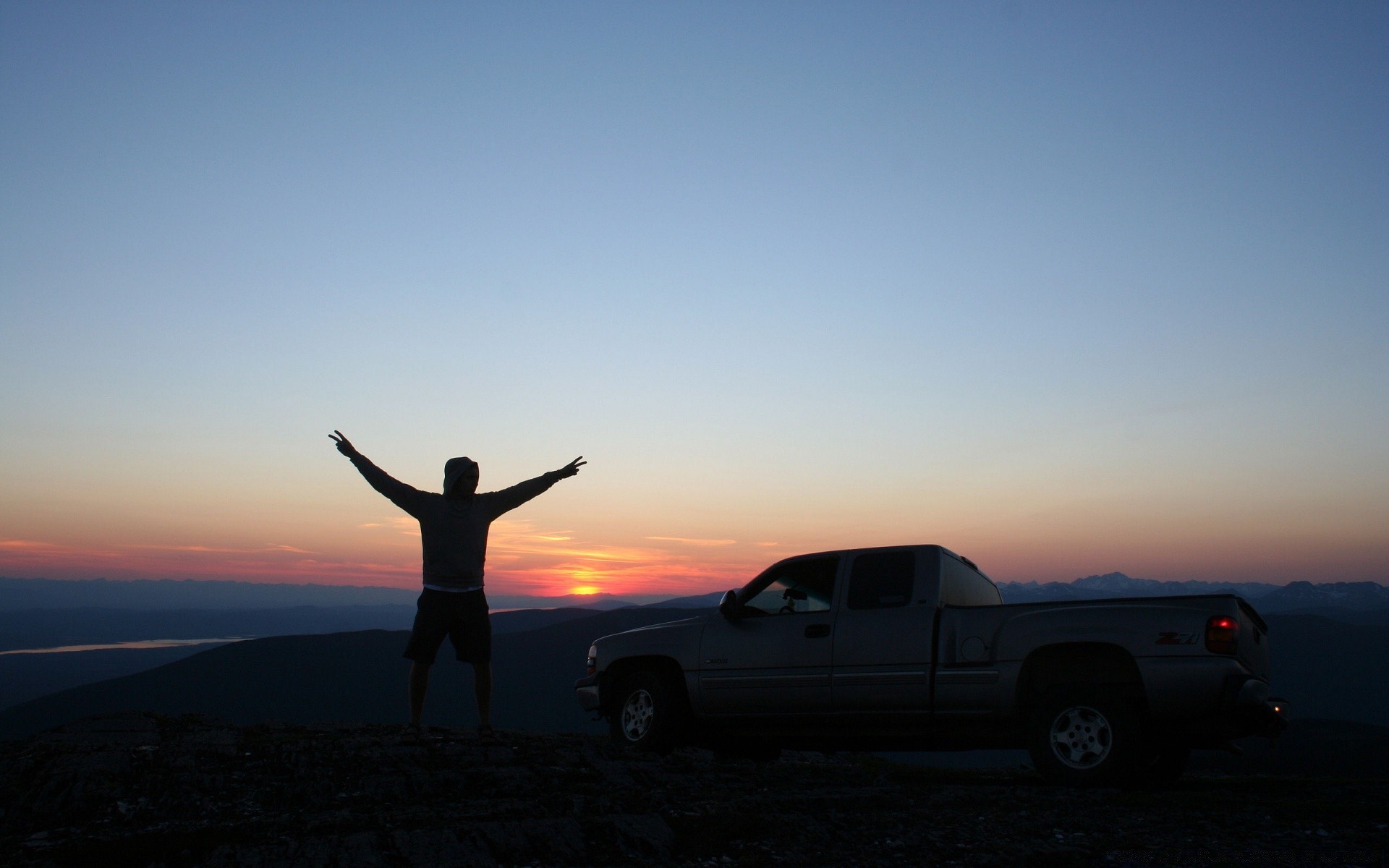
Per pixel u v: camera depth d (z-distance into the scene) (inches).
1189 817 205.5
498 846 164.2
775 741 325.4
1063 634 268.7
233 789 205.6
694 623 339.6
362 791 206.4
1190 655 252.5
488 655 283.6
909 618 296.0
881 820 200.8
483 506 289.0
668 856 168.9
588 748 289.6
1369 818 204.4
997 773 338.6
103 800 193.6
